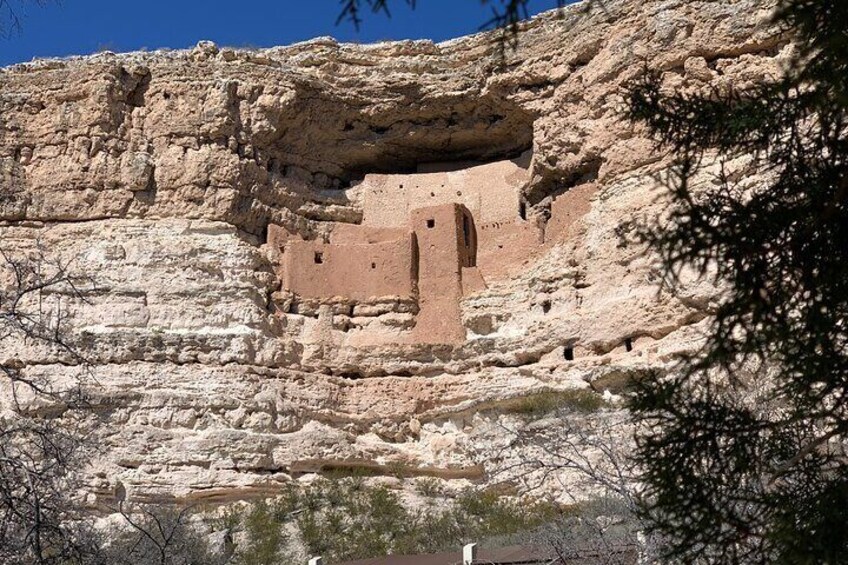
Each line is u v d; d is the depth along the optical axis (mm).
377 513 28328
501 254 33812
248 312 32281
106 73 34438
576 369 29844
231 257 32906
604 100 32188
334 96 35438
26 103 34625
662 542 12078
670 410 9023
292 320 32938
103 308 32062
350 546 27047
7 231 33406
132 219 33531
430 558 20250
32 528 11055
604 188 31656
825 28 8062
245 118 34531
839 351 8453
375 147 36031
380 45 36344
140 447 29875
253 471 29969
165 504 29203
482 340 32062
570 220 32438
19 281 12148
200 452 29875
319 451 30500
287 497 29156
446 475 30781
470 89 35062
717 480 8867
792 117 8867
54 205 33656
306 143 35688
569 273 31406
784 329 8430
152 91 34719
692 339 27953
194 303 32281
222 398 30750
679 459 8883
